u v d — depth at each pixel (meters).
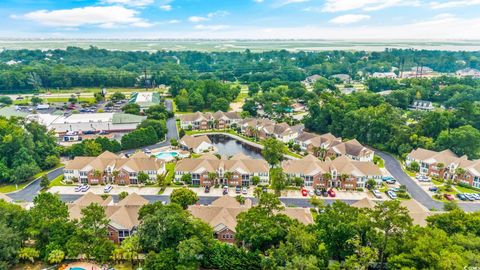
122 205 99.00
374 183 129.88
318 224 83.31
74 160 138.50
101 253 80.31
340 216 81.25
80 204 103.06
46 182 130.25
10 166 140.75
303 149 175.88
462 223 80.75
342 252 79.94
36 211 88.12
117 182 134.12
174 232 81.62
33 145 147.88
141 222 86.31
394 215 74.00
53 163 151.12
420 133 171.00
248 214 84.69
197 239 80.38
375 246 77.38
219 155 156.62
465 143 151.38
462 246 72.94
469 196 122.25
